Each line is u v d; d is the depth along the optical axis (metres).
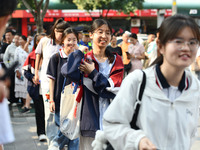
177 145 1.90
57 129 4.46
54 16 25.64
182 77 1.94
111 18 27.55
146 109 1.90
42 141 5.45
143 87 1.92
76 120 3.72
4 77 1.09
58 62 4.21
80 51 3.55
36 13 12.55
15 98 8.75
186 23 1.79
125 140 1.89
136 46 8.31
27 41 8.76
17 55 8.05
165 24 1.84
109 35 3.67
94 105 3.56
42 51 5.09
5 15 1.28
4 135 1.13
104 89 3.48
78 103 3.66
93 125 3.51
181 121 1.90
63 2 21.78
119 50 7.98
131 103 1.94
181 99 1.90
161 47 1.92
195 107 1.98
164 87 1.91
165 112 1.88
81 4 18.59
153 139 1.88
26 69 5.45
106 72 3.61
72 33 4.18
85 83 3.55
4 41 9.42
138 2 19.12
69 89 3.83
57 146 4.07
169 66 1.89
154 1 23.61
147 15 26.12
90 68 3.47
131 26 27.66
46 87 4.49
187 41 1.80
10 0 1.28
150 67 1.99
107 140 2.21
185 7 24.20
